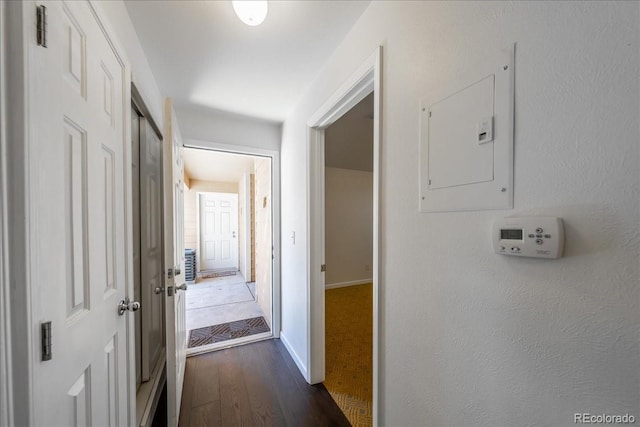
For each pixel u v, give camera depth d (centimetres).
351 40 126
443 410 77
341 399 163
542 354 54
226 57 148
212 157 389
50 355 55
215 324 275
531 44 55
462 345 71
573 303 49
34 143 51
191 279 448
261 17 106
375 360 105
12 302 47
